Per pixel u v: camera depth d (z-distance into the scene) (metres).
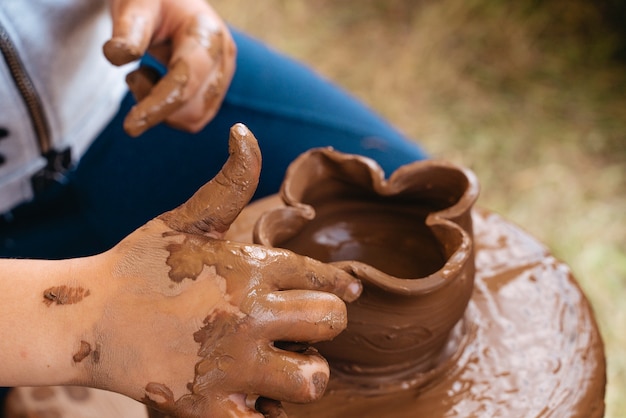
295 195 0.79
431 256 0.84
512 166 2.29
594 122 2.41
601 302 1.90
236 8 2.91
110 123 1.31
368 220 0.87
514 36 2.71
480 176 2.26
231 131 0.62
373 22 2.85
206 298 0.61
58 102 1.15
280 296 0.61
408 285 0.69
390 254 0.86
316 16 2.89
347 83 2.62
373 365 0.77
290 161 1.29
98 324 0.63
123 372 0.63
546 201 2.17
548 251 0.95
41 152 1.19
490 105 2.50
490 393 0.77
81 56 1.18
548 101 2.49
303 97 1.35
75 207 1.31
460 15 2.79
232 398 0.62
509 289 0.90
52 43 1.11
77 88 1.20
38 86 1.11
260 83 1.35
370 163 0.82
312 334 0.61
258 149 0.63
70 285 0.64
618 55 2.64
